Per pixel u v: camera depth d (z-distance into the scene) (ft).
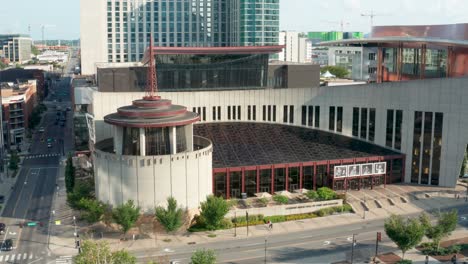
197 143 418.51
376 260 305.94
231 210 372.17
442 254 312.71
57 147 652.07
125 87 492.95
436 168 449.48
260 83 512.22
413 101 448.65
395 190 437.17
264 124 483.51
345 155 444.55
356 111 471.21
